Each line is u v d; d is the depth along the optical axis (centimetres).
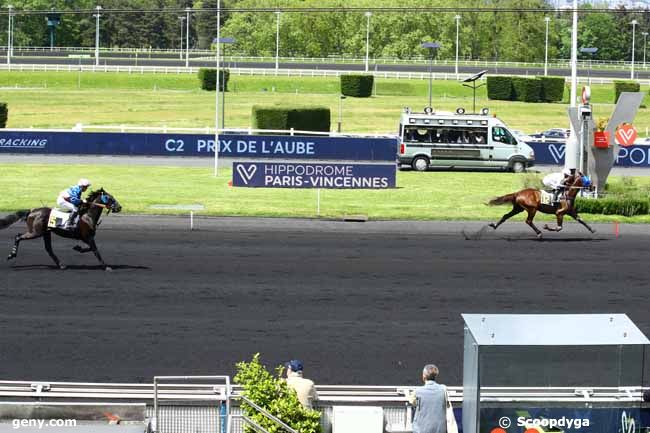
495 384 1204
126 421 1315
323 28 15550
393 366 1845
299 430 1278
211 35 19938
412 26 15262
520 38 15362
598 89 10156
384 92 10031
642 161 5331
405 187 4222
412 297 2383
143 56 14200
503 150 4872
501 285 2523
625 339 1210
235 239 3116
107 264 2703
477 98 9875
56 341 1980
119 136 5328
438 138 4878
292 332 2066
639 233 3362
